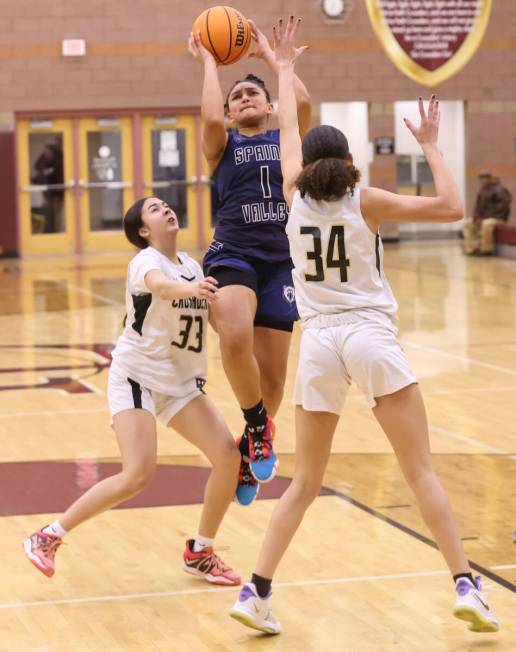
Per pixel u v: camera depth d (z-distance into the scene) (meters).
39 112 26.58
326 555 6.90
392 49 27.03
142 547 7.16
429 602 6.10
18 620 5.95
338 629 5.75
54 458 9.46
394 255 26.06
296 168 5.80
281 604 6.11
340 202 5.49
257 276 6.62
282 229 6.63
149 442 6.17
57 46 26.45
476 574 6.48
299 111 6.66
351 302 5.48
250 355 6.43
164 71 27.02
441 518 5.39
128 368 6.28
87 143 27.08
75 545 7.21
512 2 28.19
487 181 25.64
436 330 15.85
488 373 12.93
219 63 6.82
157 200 6.41
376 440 9.91
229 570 6.52
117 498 6.18
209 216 27.84
